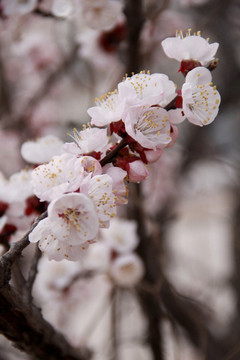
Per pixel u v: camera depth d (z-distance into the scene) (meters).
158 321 0.76
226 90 1.15
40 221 0.44
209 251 1.54
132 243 0.71
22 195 0.54
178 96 0.47
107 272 0.72
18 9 0.73
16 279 0.51
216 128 1.20
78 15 0.80
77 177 0.44
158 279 0.72
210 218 1.42
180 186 1.22
